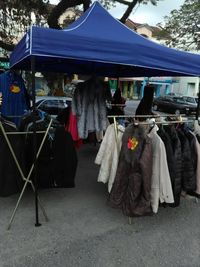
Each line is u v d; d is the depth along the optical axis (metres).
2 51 9.68
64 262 2.49
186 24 15.24
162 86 28.50
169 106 18.44
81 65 6.34
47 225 3.09
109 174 3.30
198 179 3.32
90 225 3.14
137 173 2.97
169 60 3.55
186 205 3.77
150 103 6.03
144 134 2.97
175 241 2.89
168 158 3.08
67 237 2.88
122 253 2.65
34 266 2.42
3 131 2.82
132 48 3.28
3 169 2.91
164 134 3.15
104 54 3.11
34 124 2.95
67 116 5.10
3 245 2.70
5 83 4.98
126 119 3.89
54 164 3.20
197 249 2.76
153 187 3.02
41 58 5.31
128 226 3.15
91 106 4.66
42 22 9.10
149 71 6.48
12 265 2.42
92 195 3.97
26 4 8.41
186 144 3.23
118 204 3.16
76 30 3.31
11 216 3.23
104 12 3.95
